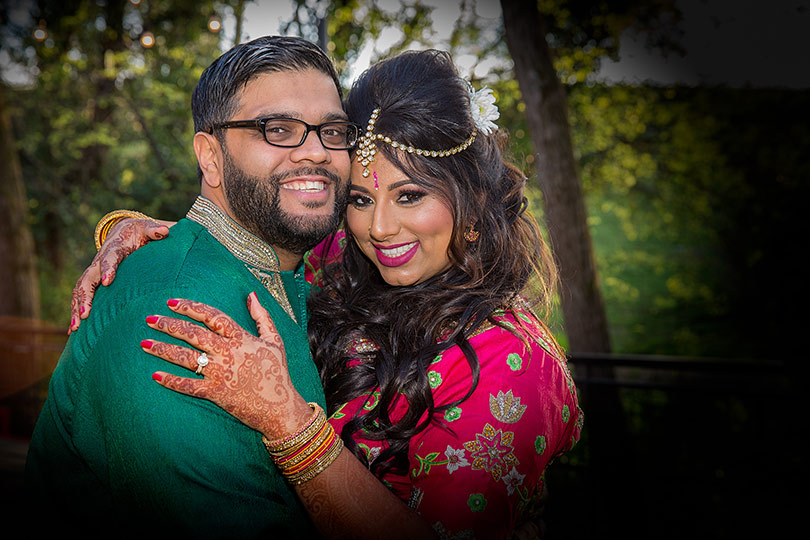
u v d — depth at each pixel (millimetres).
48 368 7355
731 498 5117
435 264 1817
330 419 1751
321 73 1535
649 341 10594
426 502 1507
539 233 2051
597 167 8180
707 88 7309
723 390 3992
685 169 7934
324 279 2109
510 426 1518
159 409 1250
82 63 8336
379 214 1735
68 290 10953
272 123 1441
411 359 1665
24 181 10188
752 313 9062
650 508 5328
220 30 7867
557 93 5492
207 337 1262
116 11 7957
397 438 1592
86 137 9469
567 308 5504
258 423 1321
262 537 1388
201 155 1536
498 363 1584
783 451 4949
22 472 4156
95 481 1386
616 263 10492
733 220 8406
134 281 1380
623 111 7555
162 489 1257
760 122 7461
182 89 9195
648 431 5727
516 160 2078
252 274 1520
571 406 1693
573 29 6336
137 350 1277
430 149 1704
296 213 1489
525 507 1538
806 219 7855
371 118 1692
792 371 3930
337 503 1389
